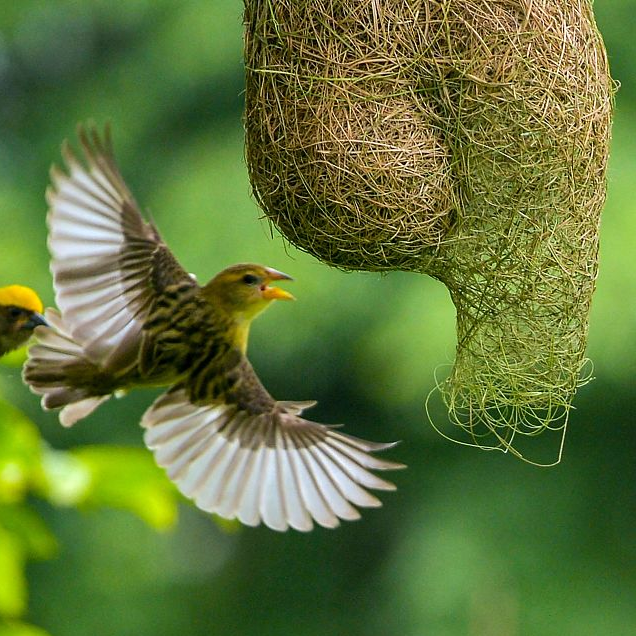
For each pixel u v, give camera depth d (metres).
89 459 7.46
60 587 19.89
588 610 17.59
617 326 15.35
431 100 7.91
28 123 19.80
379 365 16.27
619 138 16.03
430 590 17.50
